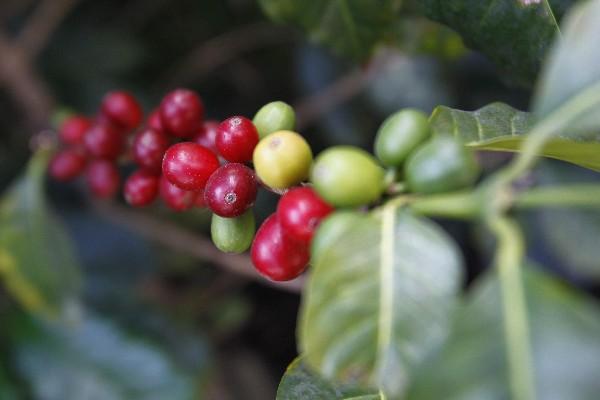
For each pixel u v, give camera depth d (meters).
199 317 0.58
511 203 0.18
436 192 0.19
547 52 0.28
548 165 0.26
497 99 0.51
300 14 0.35
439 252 0.18
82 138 0.39
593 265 0.22
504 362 0.18
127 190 0.29
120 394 0.47
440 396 0.18
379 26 0.35
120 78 0.59
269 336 0.62
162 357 0.48
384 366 0.18
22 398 0.47
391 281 0.18
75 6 0.60
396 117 0.20
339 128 0.55
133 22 0.63
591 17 0.19
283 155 0.22
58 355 0.48
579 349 0.17
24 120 0.56
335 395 0.23
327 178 0.19
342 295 0.18
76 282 0.46
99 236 0.53
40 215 0.45
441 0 0.29
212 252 0.52
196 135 0.28
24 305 0.48
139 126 0.35
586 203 0.18
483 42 0.29
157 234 0.53
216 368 0.54
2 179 0.55
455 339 0.18
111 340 0.48
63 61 0.58
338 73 0.55
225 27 0.63
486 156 0.47
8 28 0.59
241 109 0.64
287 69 0.63
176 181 0.24
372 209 0.20
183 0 0.62
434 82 0.52
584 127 0.19
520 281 0.18
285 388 0.23
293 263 0.22
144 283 0.54
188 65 0.62
